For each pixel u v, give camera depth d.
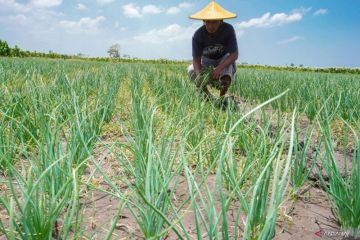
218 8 5.47
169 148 2.01
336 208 1.91
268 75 10.30
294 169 2.14
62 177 1.82
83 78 5.66
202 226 1.74
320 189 2.29
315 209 2.00
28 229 1.28
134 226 1.73
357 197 1.66
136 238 1.62
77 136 2.25
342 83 7.16
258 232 1.58
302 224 1.82
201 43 5.86
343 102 4.34
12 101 3.28
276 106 4.80
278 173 1.20
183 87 4.54
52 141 1.87
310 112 4.16
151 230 1.46
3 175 2.28
